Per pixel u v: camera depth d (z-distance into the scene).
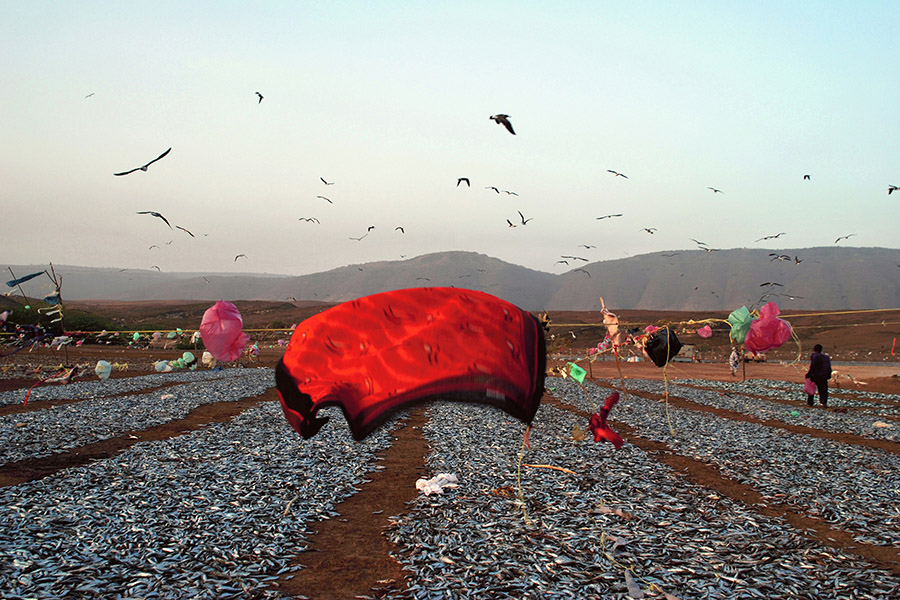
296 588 5.43
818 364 20.47
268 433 13.37
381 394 5.32
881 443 13.80
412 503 8.29
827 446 12.81
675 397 22.89
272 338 48.06
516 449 12.09
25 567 5.48
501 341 5.42
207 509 7.62
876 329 61.91
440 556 6.19
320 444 12.27
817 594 5.40
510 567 5.88
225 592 5.21
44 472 9.59
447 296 5.57
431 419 16.17
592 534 6.95
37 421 14.07
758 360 43.59
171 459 10.47
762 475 10.12
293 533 6.92
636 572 5.85
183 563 5.81
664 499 8.53
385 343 5.39
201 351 40.31
